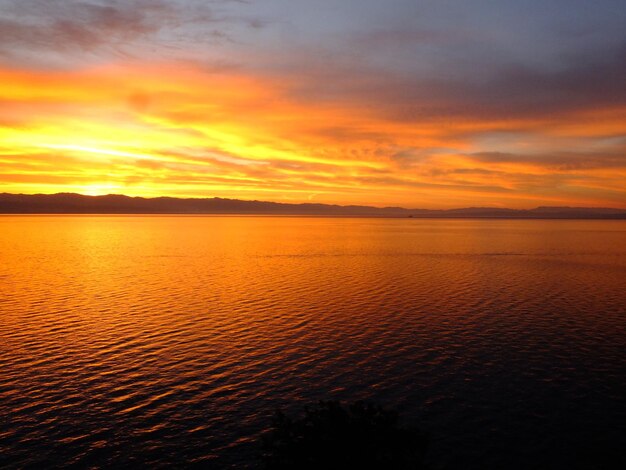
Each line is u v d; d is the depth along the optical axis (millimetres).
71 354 35531
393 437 17109
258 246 136000
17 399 28062
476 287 64688
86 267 85500
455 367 33344
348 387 30141
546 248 133000
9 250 119500
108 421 25750
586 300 55625
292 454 16922
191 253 114062
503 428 25344
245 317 46812
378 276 75188
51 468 21781
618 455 23000
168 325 43625
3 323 44031
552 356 35531
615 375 31969
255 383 30609
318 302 54219
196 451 23188
